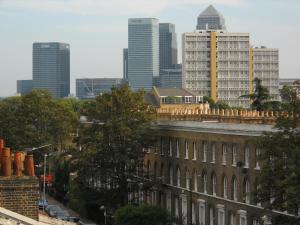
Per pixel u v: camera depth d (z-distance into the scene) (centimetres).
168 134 15338
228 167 12588
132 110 16175
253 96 18150
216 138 13075
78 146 16650
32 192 3688
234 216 12375
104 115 16050
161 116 18400
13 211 3666
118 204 15650
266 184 8300
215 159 13138
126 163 15425
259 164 11412
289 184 7900
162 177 15638
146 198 16225
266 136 8706
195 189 14012
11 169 3738
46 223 3784
